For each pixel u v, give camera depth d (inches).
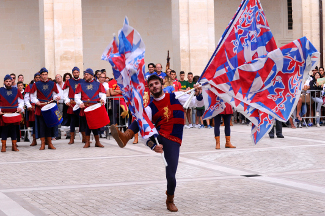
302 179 284.0
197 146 450.0
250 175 301.0
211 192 253.4
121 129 569.3
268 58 260.8
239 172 312.0
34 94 467.5
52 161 378.6
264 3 944.3
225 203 228.8
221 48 267.6
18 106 459.8
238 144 458.9
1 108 451.5
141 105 211.2
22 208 223.9
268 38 276.1
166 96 222.5
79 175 312.2
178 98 222.7
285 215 205.0
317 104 640.4
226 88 259.6
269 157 372.5
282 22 951.6
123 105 549.3
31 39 869.2
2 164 366.6
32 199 243.4
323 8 807.1
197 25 727.1
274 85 261.0
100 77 551.5
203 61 730.8
